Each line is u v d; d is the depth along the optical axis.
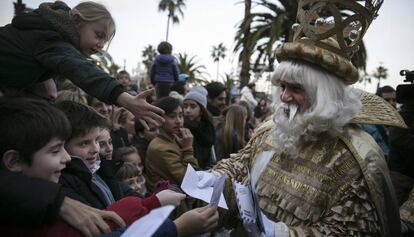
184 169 2.67
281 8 14.98
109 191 1.68
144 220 0.82
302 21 1.50
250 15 15.35
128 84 6.48
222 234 1.91
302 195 1.42
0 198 0.97
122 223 1.16
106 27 1.65
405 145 2.34
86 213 1.08
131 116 3.52
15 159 1.07
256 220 1.31
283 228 1.31
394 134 2.42
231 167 1.73
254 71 17.09
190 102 3.34
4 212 0.97
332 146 1.44
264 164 1.61
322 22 1.43
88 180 1.48
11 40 1.55
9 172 1.03
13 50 1.54
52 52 1.52
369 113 1.52
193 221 1.20
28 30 1.57
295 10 14.02
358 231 1.29
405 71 2.52
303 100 1.47
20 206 0.97
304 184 1.43
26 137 1.05
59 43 1.55
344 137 1.43
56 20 1.59
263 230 1.27
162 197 1.35
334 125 1.41
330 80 1.43
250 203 1.37
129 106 1.40
